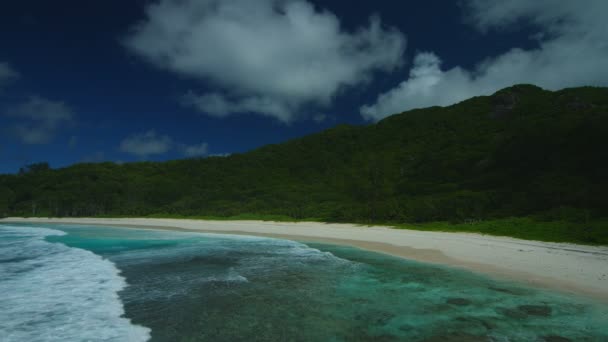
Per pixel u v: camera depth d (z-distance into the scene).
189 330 9.20
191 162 110.38
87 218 68.88
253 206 62.25
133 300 11.76
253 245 26.45
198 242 28.80
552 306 10.52
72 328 9.35
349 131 109.06
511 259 16.53
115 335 8.91
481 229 25.41
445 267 16.27
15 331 9.16
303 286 13.49
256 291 12.85
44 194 88.88
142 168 108.50
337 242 27.27
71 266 17.70
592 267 14.05
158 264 18.31
